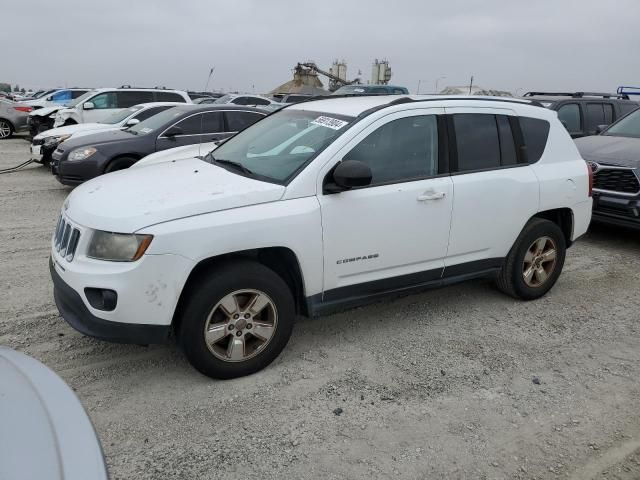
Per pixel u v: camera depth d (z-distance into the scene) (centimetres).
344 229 365
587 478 275
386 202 380
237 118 967
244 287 334
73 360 365
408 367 373
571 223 507
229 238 321
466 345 408
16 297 466
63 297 332
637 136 777
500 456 288
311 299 368
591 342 422
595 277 577
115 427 299
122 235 305
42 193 926
